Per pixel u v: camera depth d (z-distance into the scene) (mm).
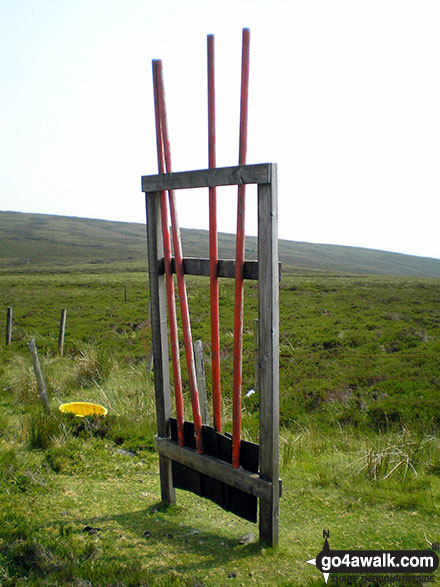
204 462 4203
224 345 14625
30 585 3000
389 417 8047
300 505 4855
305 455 6461
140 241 138000
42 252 102625
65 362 12180
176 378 4387
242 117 3539
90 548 3594
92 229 163125
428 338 15898
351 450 6676
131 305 26484
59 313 23531
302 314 23031
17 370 10617
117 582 3076
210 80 3641
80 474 5469
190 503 4930
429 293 29328
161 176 4074
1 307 26344
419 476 5566
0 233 131500
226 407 8477
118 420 7355
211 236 3852
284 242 195250
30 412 7703
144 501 4875
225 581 3354
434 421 7812
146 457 6250
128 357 12938
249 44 3430
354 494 5078
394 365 12195
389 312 22016
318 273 69125
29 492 4742
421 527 4285
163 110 3998
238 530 4332
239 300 3742
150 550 3793
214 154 3758
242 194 3605
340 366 12414
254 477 3820
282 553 3787
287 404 9172
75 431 6848
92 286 39094
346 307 24484
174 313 4328
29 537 3646
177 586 3158
